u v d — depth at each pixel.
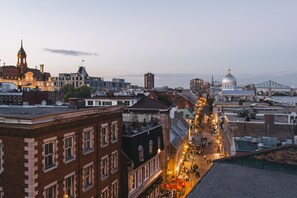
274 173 14.52
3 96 103.69
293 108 84.75
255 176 14.05
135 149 38.31
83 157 28.27
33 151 21.80
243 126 54.78
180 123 85.62
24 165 21.80
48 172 23.41
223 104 124.31
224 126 73.00
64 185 25.56
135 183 38.47
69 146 26.64
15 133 21.94
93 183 30.02
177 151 56.66
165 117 51.06
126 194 36.03
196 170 63.06
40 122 22.22
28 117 21.42
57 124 24.47
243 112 72.12
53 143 24.34
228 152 56.81
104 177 32.28
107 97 91.00
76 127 27.14
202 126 149.75
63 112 25.08
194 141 103.31
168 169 52.50
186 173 59.34
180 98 147.00
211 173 14.63
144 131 42.31
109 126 33.69
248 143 48.22
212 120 156.88
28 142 21.66
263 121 56.53
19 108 35.19
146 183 41.00
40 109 33.31
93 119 30.05
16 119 21.66
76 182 27.19
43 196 22.91
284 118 64.00
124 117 56.00
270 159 15.16
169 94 159.75
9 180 22.23
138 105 61.09
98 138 31.06
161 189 46.91
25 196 21.78
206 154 80.75
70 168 26.27
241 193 12.28
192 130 124.19
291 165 14.68
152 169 44.53
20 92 104.06
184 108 130.25
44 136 22.98
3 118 22.00
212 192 12.39
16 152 22.00
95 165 30.45
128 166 36.09
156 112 55.84
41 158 22.70
